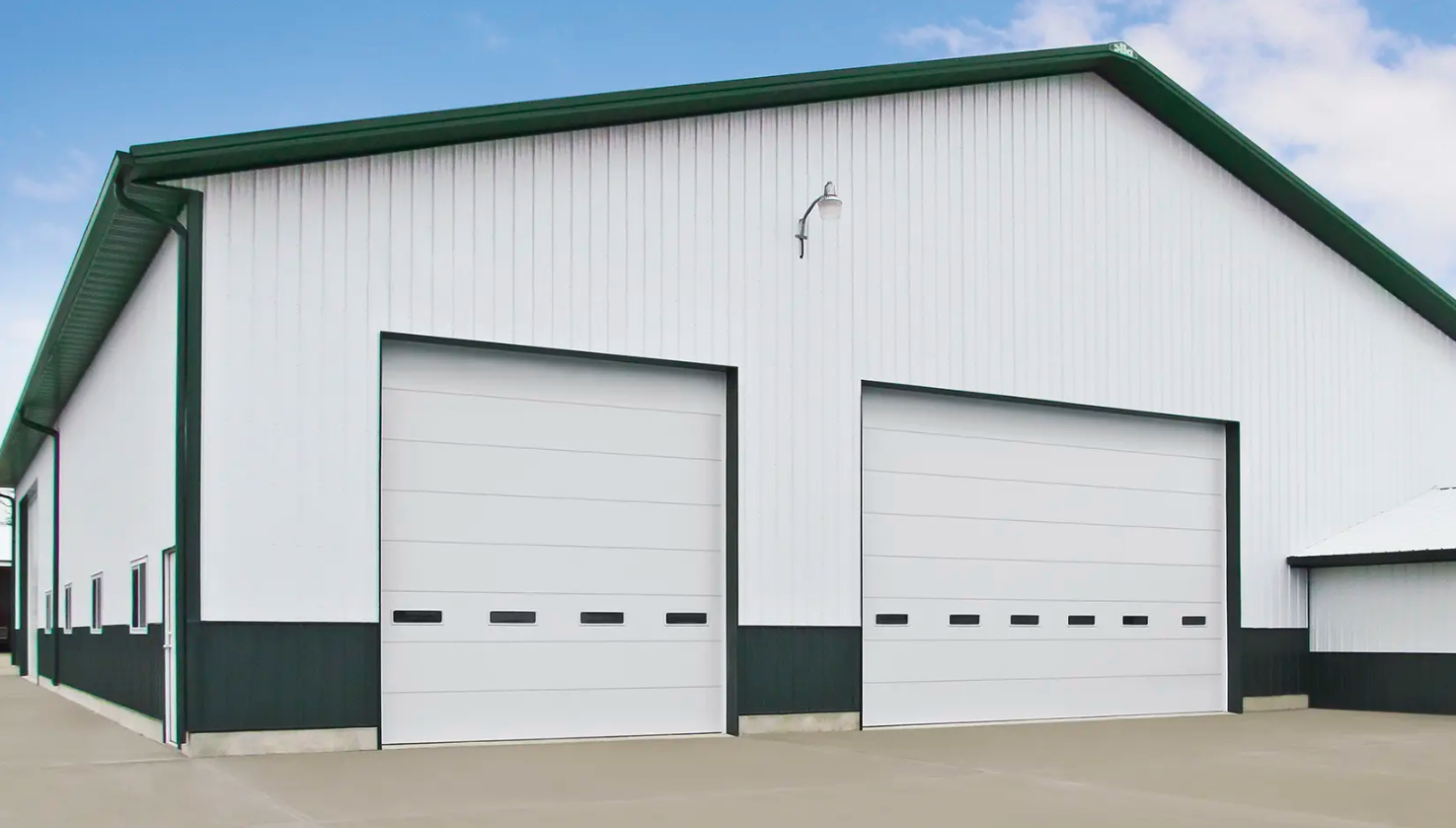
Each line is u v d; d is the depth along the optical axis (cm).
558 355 1371
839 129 1559
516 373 1355
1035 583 1691
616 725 1377
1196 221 1883
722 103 1459
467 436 1324
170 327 1317
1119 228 1798
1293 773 1132
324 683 1205
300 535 1204
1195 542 1858
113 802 900
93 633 1898
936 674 1590
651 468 1423
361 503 1234
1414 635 1823
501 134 1328
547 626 1350
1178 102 1817
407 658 1275
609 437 1402
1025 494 1694
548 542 1359
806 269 1516
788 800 938
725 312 1455
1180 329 1844
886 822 851
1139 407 1789
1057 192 1742
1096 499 1761
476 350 1334
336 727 1209
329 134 1216
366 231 1259
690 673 1427
